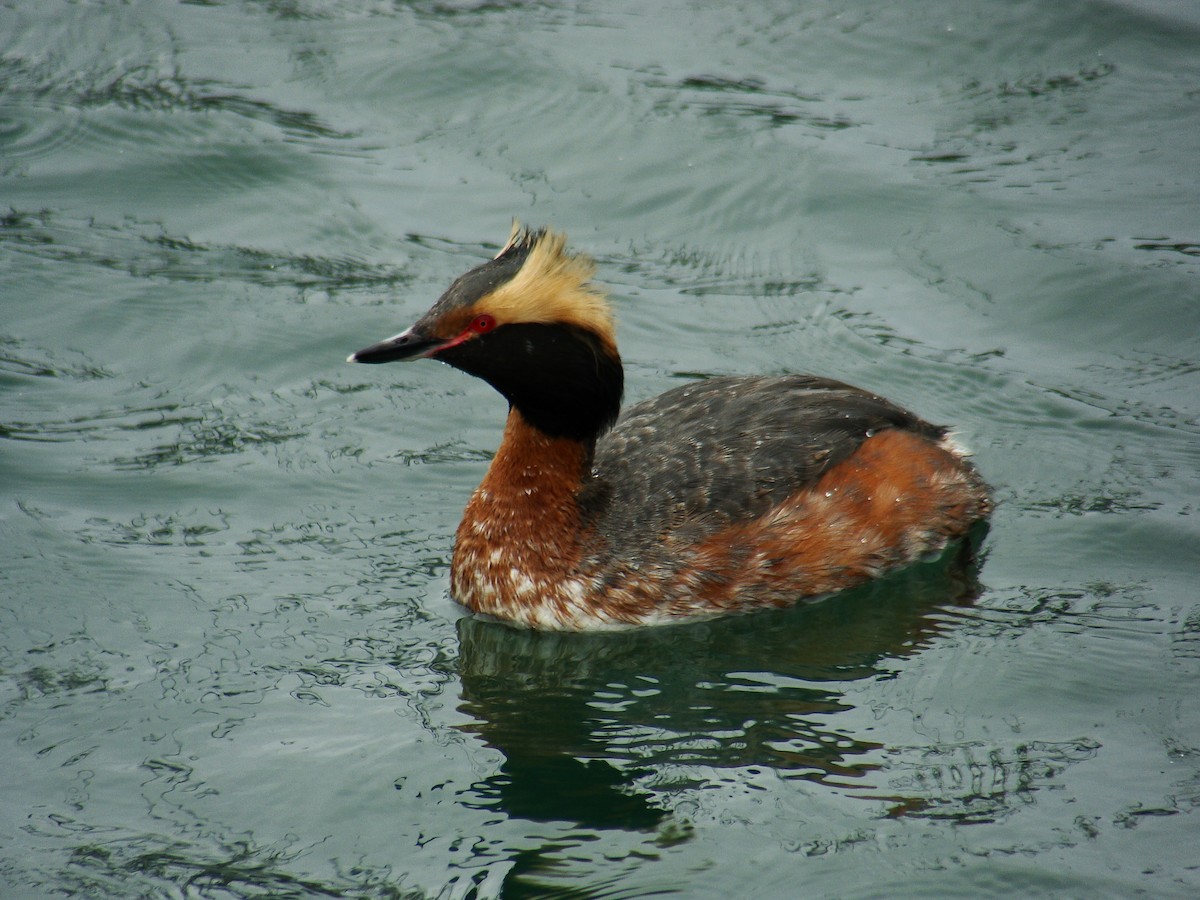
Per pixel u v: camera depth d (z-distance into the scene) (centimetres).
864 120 2072
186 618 1228
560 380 1221
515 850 968
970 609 1268
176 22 2314
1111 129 2047
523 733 1103
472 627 1260
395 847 973
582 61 2202
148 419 1525
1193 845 960
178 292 1747
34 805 1004
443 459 1486
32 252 1802
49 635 1198
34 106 2073
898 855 958
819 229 1880
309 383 1603
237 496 1409
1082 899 916
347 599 1269
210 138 2031
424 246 1838
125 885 934
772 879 939
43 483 1407
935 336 1688
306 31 2294
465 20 2330
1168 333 1678
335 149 2023
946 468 1373
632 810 1009
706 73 2173
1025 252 1814
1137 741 1074
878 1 2355
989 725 1100
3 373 1581
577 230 1875
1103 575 1307
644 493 1276
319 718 1109
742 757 1069
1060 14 2294
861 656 1208
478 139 2050
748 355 1658
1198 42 2223
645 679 1184
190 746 1071
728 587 1260
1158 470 1460
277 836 983
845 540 1296
